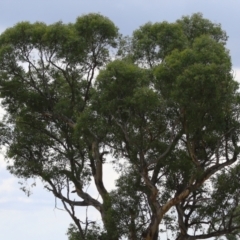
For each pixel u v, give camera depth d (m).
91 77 45.69
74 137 43.78
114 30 44.75
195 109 38.19
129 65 39.41
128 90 39.25
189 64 38.06
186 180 43.69
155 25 43.78
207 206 44.44
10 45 43.59
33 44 43.88
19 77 45.22
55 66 44.88
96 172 46.47
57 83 46.69
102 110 39.62
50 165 47.16
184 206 45.03
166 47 43.28
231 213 43.91
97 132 41.12
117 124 39.94
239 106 39.94
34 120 47.62
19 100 45.75
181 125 41.34
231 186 43.78
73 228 45.03
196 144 42.12
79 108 45.69
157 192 41.50
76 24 44.97
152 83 39.81
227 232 44.31
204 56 38.06
